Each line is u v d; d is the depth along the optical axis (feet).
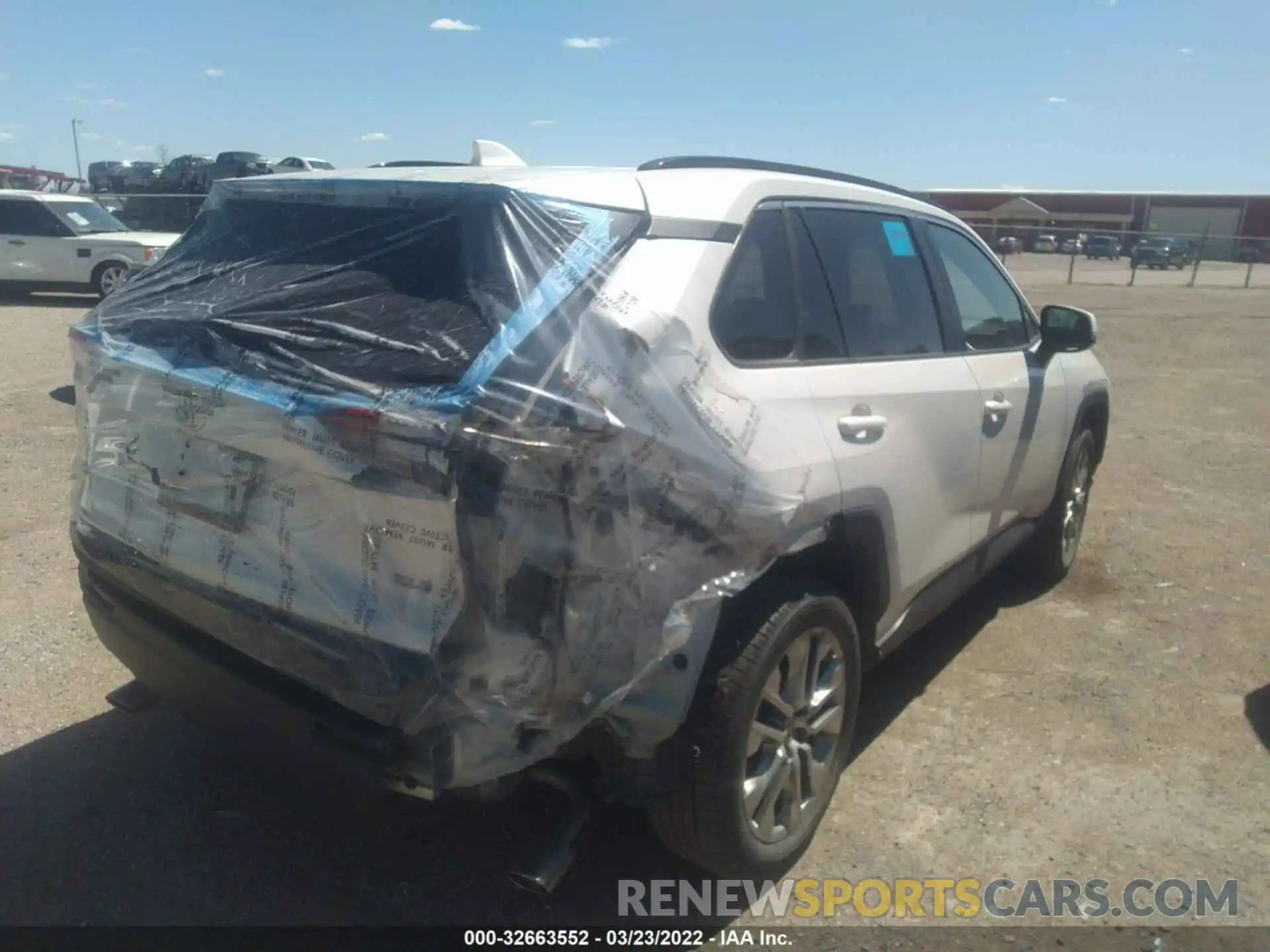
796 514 9.50
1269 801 11.96
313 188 10.71
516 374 7.97
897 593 11.85
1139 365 44.75
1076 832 11.38
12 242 56.70
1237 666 15.28
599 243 9.06
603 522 8.10
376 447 7.86
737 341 9.77
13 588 16.99
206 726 10.02
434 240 9.47
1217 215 174.29
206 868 10.58
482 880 10.54
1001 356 14.58
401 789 8.20
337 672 8.41
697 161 11.26
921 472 11.89
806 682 10.42
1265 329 58.59
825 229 11.52
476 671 7.85
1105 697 14.29
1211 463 27.27
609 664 8.26
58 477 23.34
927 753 12.87
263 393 8.55
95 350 10.30
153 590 9.95
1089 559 19.67
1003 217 179.93
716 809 9.42
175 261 11.41
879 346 11.82
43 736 12.85
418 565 7.93
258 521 8.85
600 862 10.85
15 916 9.81
